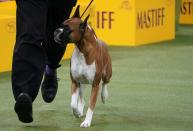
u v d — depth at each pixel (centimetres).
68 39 748
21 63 725
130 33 1758
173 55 1584
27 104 711
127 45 1766
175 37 2002
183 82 1189
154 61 1470
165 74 1285
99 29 1791
